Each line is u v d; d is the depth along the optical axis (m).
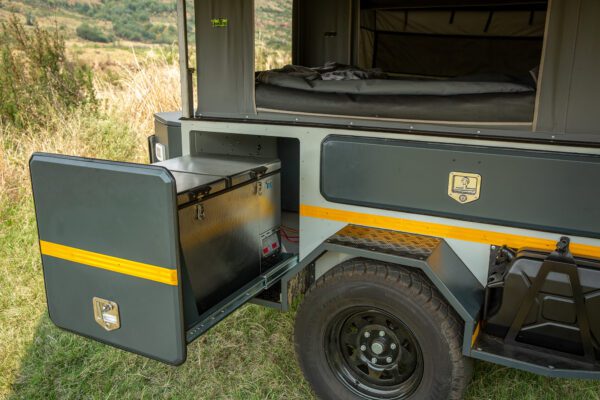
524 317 2.09
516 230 2.17
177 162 2.63
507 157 2.11
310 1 4.21
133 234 2.04
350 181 2.47
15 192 5.15
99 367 2.89
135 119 6.96
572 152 2.02
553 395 2.56
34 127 6.23
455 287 2.15
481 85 2.27
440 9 4.18
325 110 2.50
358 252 2.26
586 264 1.99
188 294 2.20
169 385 2.74
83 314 2.29
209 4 2.64
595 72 1.96
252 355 2.95
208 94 2.76
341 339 2.48
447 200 2.27
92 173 2.06
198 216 2.19
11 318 3.35
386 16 4.41
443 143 2.24
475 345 2.17
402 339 2.35
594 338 2.02
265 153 3.21
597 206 2.01
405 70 4.45
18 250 4.20
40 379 2.81
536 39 3.93
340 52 4.25
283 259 2.81
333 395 2.47
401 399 2.36
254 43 2.58
